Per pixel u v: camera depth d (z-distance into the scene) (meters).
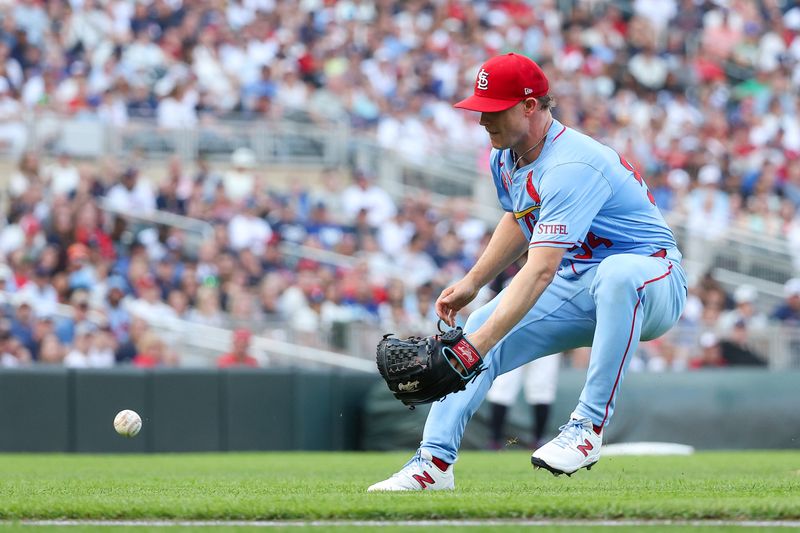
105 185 54.69
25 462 31.00
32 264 47.56
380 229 57.81
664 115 73.00
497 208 65.00
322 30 71.50
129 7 66.31
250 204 55.59
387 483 16.52
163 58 64.88
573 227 15.68
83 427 37.34
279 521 12.16
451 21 75.25
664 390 40.81
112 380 37.69
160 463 30.38
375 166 64.38
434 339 15.44
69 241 49.84
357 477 22.41
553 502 12.78
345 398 40.88
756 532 10.84
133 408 37.81
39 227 49.84
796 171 70.56
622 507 12.30
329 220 58.00
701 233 61.50
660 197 66.19
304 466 28.55
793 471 24.28
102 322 43.00
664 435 40.59
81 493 16.45
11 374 37.00
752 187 67.94
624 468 26.80
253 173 58.50
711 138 72.75
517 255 17.23
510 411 39.91
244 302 47.06
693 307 53.91
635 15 80.50
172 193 55.34
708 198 66.00
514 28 75.12
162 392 38.12
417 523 11.77
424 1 75.62
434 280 53.38
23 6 63.47
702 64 79.19
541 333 16.88
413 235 57.53
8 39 61.88
